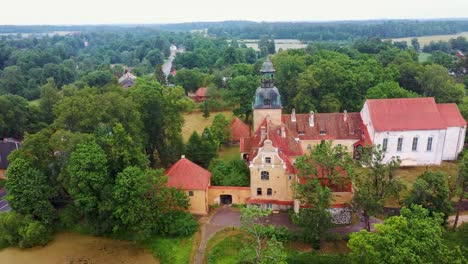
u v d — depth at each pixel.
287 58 132.50
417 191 64.06
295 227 68.19
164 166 90.88
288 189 73.81
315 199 62.19
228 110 147.50
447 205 63.25
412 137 90.19
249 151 86.94
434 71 121.12
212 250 63.53
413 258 41.34
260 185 74.38
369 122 90.81
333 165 66.75
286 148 81.56
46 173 74.75
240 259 57.81
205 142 88.94
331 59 137.88
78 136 70.81
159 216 67.25
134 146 74.38
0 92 164.62
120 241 70.50
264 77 89.62
